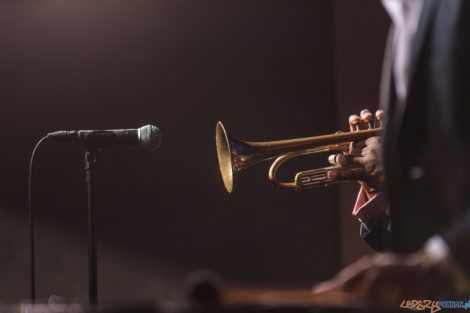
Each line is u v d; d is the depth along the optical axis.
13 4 4.23
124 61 4.33
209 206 4.36
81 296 4.16
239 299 0.70
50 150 4.23
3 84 4.20
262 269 4.38
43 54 4.24
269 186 4.40
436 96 0.91
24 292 4.15
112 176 4.30
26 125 4.21
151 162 4.34
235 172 2.12
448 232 0.80
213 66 4.42
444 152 0.90
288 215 4.41
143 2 4.37
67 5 4.29
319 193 4.43
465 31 0.90
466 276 0.77
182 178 4.36
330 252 4.41
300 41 4.48
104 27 4.32
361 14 4.38
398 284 0.77
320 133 4.46
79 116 4.26
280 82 4.46
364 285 0.77
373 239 1.74
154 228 4.32
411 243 0.95
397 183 0.98
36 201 4.20
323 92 4.47
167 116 4.37
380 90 4.32
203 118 4.39
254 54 4.46
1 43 4.21
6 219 4.17
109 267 4.27
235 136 4.42
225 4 4.45
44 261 4.17
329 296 0.73
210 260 4.35
